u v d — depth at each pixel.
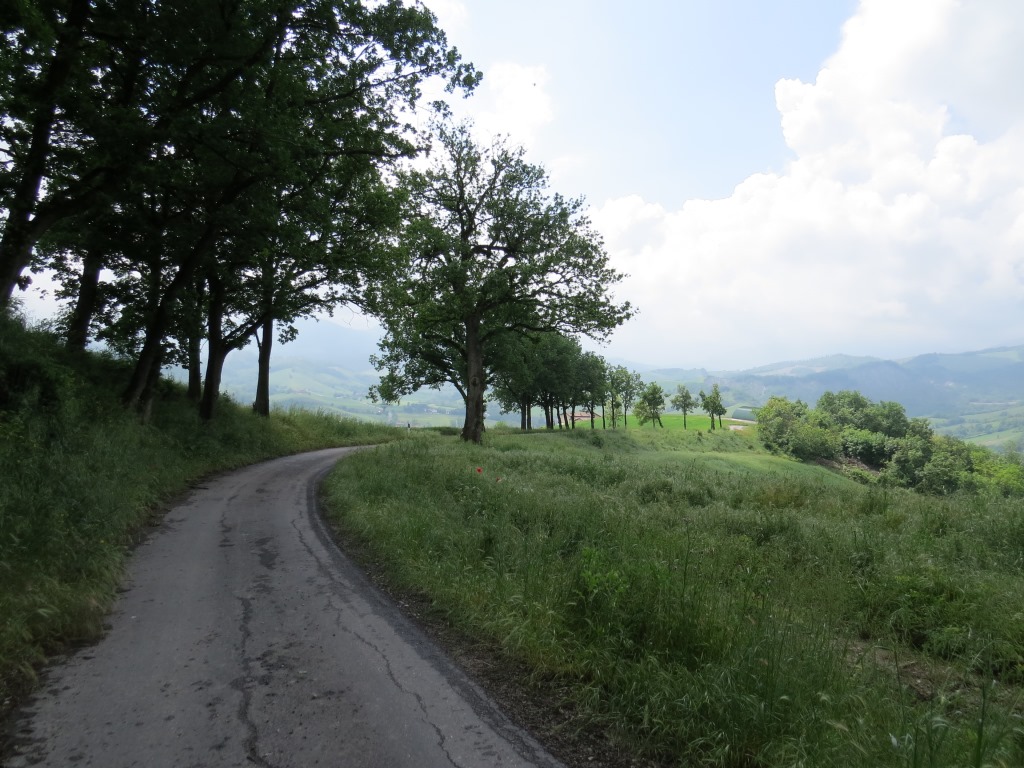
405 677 3.99
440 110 15.74
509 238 27.86
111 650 4.35
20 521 5.73
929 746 2.75
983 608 5.15
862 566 6.71
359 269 20.78
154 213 15.65
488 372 39.59
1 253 11.33
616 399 81.81
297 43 13.61
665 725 3.26
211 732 3.23
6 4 8.52
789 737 3.02
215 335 19.55
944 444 91.88
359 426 34.75
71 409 10.09
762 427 94.12
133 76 12.80
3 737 3.12
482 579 5.84
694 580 5.31
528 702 3.69
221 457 16.23
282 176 13.38
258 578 6.26
